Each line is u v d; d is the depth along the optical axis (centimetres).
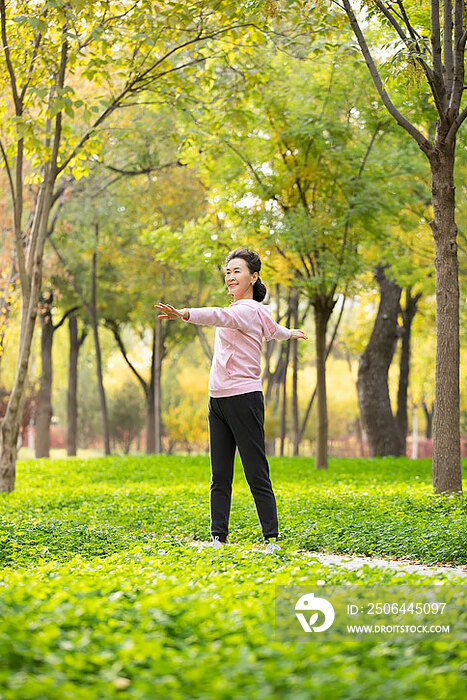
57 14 992
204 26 1145
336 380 5066
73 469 1820
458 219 1859
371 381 2433
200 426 3997
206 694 265
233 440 675
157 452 2852
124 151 2392
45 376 3297
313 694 266
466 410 4275
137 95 1302
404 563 638
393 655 325
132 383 5094
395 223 1811
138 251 2744
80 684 286
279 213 1680
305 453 5584
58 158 1376
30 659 303
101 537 742
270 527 665
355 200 1605
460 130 1541
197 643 333
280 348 3594
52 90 1270
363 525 793
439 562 629
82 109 1819
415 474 1620
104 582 445
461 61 1001
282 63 1598
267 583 447
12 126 1240
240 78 1363
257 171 1700
